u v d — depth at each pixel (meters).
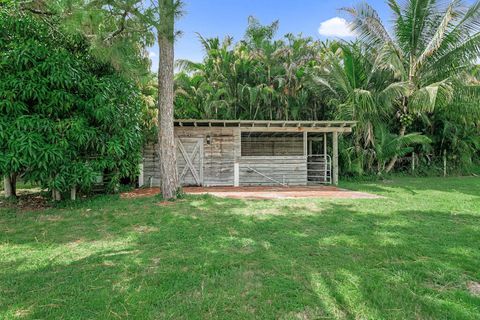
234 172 9.85
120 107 6.30
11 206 5.74
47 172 5.24
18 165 4.82
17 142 4.75
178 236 3.73
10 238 3.67
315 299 2.21
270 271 2.69
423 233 3.86
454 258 2.99
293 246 3.35
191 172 9.78
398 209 5.38
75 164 5.57
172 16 4.87
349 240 3.55
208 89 12.02
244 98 12.34
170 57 6.34
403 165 14.06
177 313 2.02
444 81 10.75
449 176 13.38
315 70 12.35
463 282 2.49
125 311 2.03
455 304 2.14
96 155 6.05
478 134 14.12
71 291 2.30
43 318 1.96
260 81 12.32
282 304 2.14
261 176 10.16
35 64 5.00
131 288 2.35
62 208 5.47
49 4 4.94
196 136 9.84
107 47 5.14
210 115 12.02
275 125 9.78
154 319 1.95
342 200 6.37
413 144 13.67
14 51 4.84
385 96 11.03
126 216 4.79
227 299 2.20
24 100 5.03
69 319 1.94
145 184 9.61
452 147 13.98
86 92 5.59
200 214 4.95
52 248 3.31
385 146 11.45
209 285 2.42
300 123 9.58
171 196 6.30
